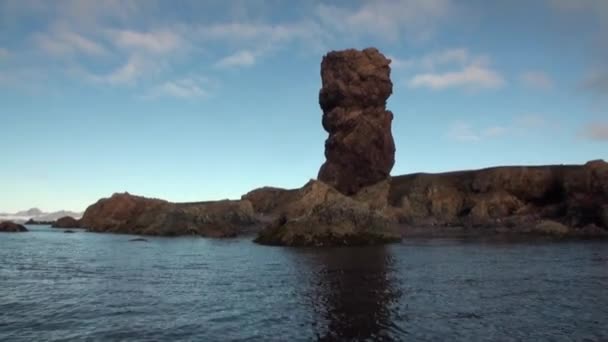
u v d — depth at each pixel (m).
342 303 25.88
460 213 100.06
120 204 120.50
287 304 25.72
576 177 92.31
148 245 68.06
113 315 23.44
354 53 104.50
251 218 107.81
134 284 32.81
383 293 28.70
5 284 32.84
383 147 102.62
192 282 33.53
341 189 101.88
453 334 19.94
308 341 19.05
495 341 19.00
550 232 80.94
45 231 110.44
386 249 57.44
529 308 24.67
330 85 105.50
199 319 22.58
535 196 99.19
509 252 53.16
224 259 48.38
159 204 111.62
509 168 104.50
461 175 110.94
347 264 42.81
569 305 25.41
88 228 117.06
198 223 98.75
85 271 39.59
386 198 100.38
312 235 65.00
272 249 59.59
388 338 19.39
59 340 19.20
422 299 26.88
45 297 28.12
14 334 20.06
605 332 20.25
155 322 22.08
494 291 29.39
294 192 122.12
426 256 49.19
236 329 20.84
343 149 102.56
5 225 107.12
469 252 53.28
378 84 103.81
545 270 38.69
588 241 67.62
